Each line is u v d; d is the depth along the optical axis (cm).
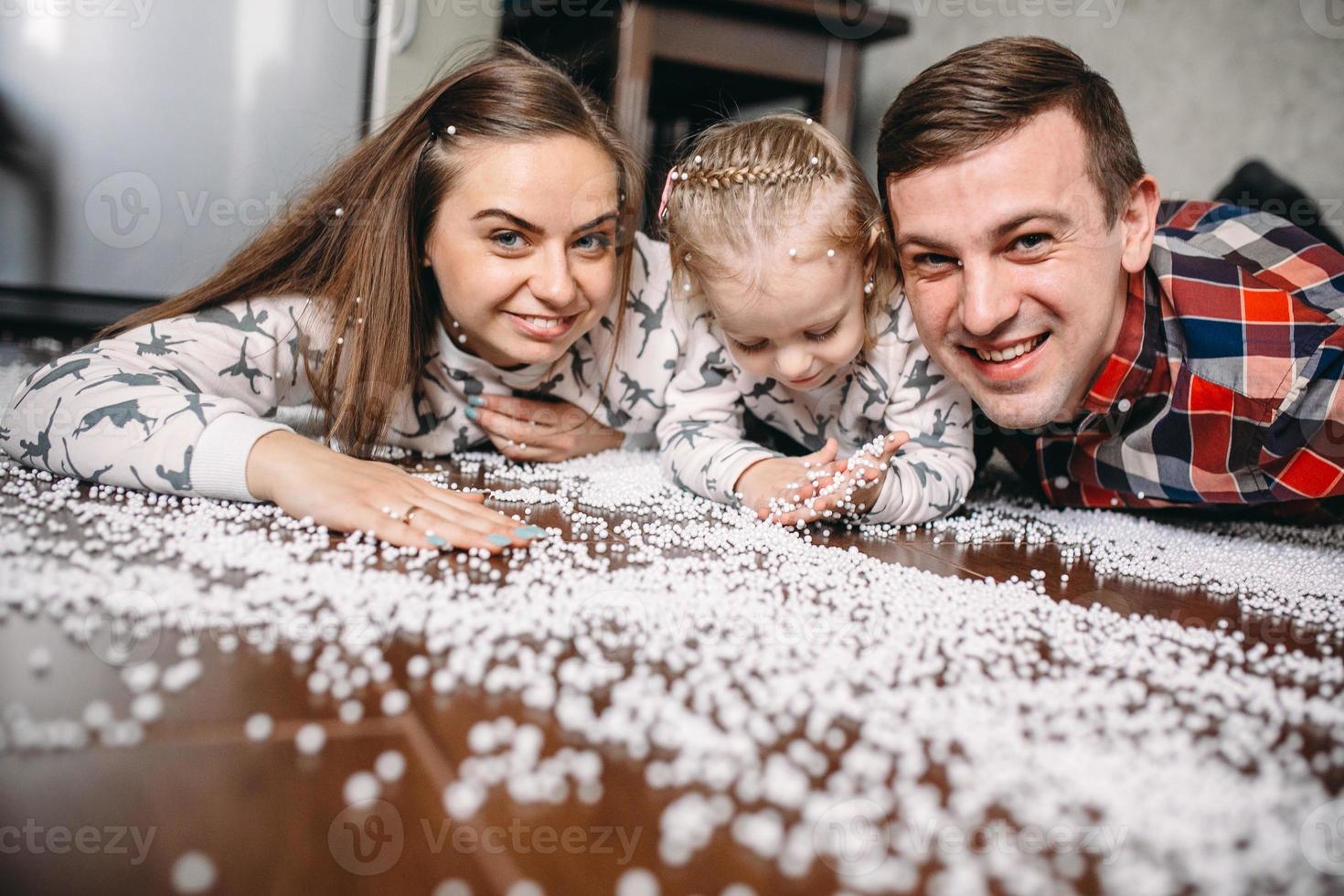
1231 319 104
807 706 53
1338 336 102
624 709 49
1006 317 90
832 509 100
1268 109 233
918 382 110
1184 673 62
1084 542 105
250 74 249
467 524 81
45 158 240
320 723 48
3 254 242
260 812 40
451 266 106
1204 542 110
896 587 79
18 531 74
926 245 92
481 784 43
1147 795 44
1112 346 105
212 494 86
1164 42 240
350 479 83
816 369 102
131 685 50
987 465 165
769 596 74
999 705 54
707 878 37
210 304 108
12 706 47
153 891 35
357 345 110
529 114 102
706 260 99
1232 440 107
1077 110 90
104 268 248
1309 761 50
